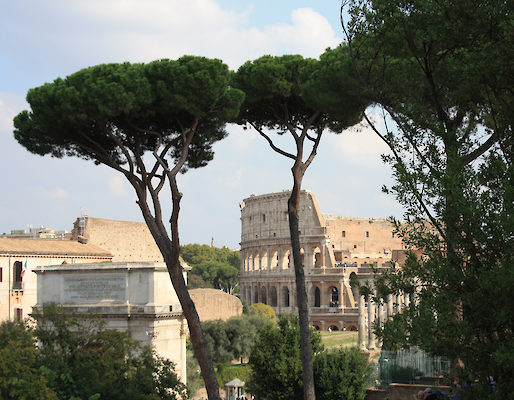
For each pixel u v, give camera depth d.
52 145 41.62
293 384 49.72
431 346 22.73
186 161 44.03
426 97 30.89
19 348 34.62
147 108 38.66
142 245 119.88
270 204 192.00
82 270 64.69
